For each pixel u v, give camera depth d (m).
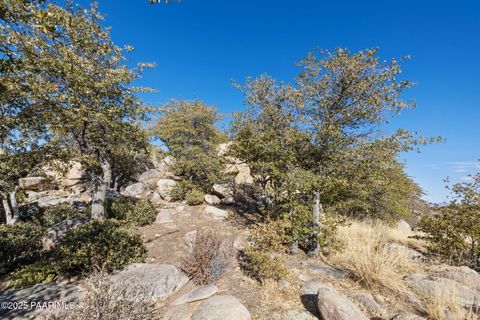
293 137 6.94
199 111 15.90
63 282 5.47
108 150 10.21
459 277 5.85
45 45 6.04
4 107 6.66
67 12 6.72
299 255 6.99
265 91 8.30
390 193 11.75
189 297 4.75
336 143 6.56
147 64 8.42
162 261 6.75
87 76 7.22
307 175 6.61
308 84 7.32
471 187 7.68
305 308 4.51
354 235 8.60
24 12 3.37
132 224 8.72
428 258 7.49
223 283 5.38
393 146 6.18
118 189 18.27
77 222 9.09
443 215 8.14
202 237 6.42
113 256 5.91
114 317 3.43
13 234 7.57
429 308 4.43
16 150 8.14
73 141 9.79
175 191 14.34
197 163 14.80
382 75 6.18
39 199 14.35
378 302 4.79
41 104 6.98
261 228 7.00
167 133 15.57
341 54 6.41
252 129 8.41
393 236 9.85
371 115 6.54
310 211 7.28
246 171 15.36
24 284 5.43
